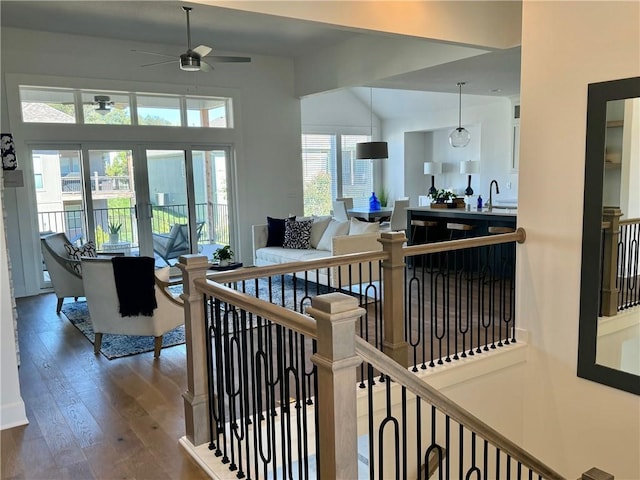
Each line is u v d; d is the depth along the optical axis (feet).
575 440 12.57
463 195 37.11
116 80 22.99
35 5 17.88
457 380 12.06
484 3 15.94
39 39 21.16
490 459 13.43
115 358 13.56
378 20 13.85
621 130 11.03
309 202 37.73
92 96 22.82
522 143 12.85
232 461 8.09
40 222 22.06
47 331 16.22
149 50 23.70
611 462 11.93
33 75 21.12
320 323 5.08
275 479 7.39
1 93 20.53
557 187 12.17
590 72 11.28
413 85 24.71
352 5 13.42
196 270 8.35
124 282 13.12
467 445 12.93
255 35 22.74
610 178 11.30
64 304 19.99
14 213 21.18
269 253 22.39
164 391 11.33
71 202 22.71
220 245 27.04
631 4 10.49
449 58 18.98
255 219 27.73
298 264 9.49
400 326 11.19
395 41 21.42
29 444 9.10
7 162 18.80
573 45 11.55
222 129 26.20
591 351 11.93
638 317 11.41
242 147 26.91
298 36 23.02
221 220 26.94
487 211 22.24
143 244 24.57
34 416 10.18
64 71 21.79
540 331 12.94
